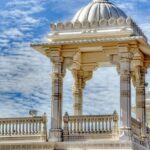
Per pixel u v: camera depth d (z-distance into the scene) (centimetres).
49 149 3438
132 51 3481
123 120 3409
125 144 3341
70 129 3488
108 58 3778
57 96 3522
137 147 3425
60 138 3466
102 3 3675
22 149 3478
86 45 3525
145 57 3781
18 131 3544
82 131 3475
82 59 3859
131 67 3722
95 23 3519
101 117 3456
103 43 3481
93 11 3631
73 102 3900
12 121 3556
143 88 3778
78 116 3491
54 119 3497
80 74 3909
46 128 3516
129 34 3450
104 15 3603
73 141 3438
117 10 3669
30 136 3519
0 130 3562
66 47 3547
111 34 3472
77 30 3531
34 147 3459
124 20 3481
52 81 3544
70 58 3553
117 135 3412
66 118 3503
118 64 3491
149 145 3744
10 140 3538
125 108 3419
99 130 3450
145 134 3684
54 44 3519
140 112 3747
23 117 3547
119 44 3466
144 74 3803
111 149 3359
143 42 3469
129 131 3391
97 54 3831
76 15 3678
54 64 3547
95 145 3388
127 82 3444
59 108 3512
